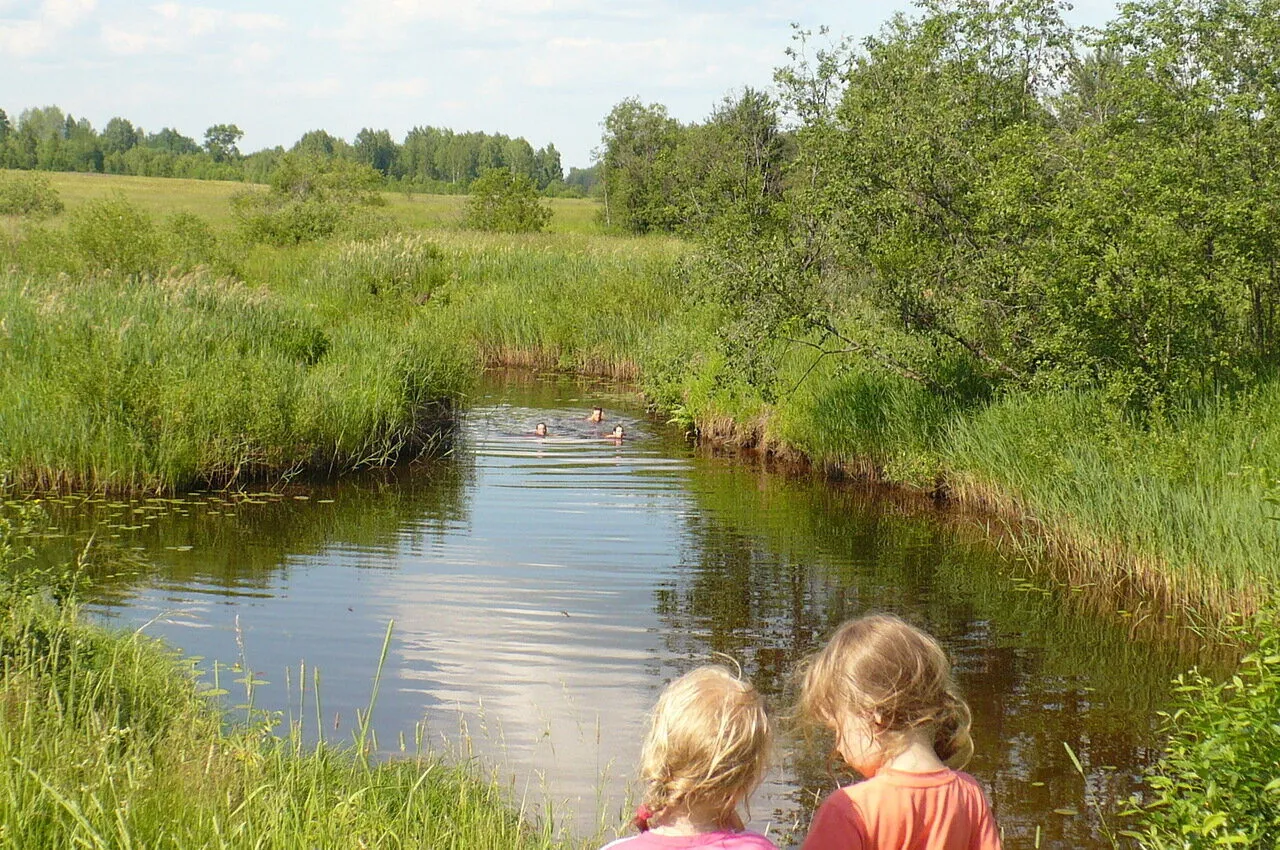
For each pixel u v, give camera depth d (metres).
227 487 14.72
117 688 6.42
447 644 9.27
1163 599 10.77
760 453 17.67
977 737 7.79
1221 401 12.82
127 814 4.17
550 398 22.48
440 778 6.39
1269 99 13.06
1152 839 5.53
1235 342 14.27
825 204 15.16
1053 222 13.95
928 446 15.18
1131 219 12.80
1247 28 13.48
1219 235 12.84
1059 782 7.13
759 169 24.19
